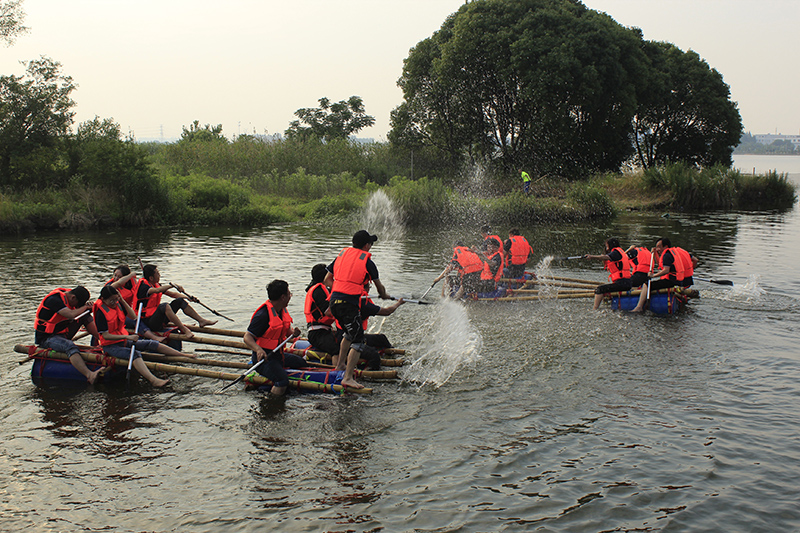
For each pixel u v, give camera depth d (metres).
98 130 25.31
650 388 6.08
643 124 42.97
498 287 10.33
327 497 4.13
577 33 32.75
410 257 14.71
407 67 37.84
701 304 9.67
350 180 31.61
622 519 3.87
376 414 5.51
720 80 42.59
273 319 6.04
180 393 6.05
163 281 11.35
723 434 5.03
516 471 4.46
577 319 8.78
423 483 4.30
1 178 23.53
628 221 23.89
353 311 6.10
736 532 3.73
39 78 24.67
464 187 33.91
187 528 3.79
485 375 6.49
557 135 33.16
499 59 33.00
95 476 4.41
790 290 10.69
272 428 5.23
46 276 11.68
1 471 4.47
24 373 6.54
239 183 29.95
